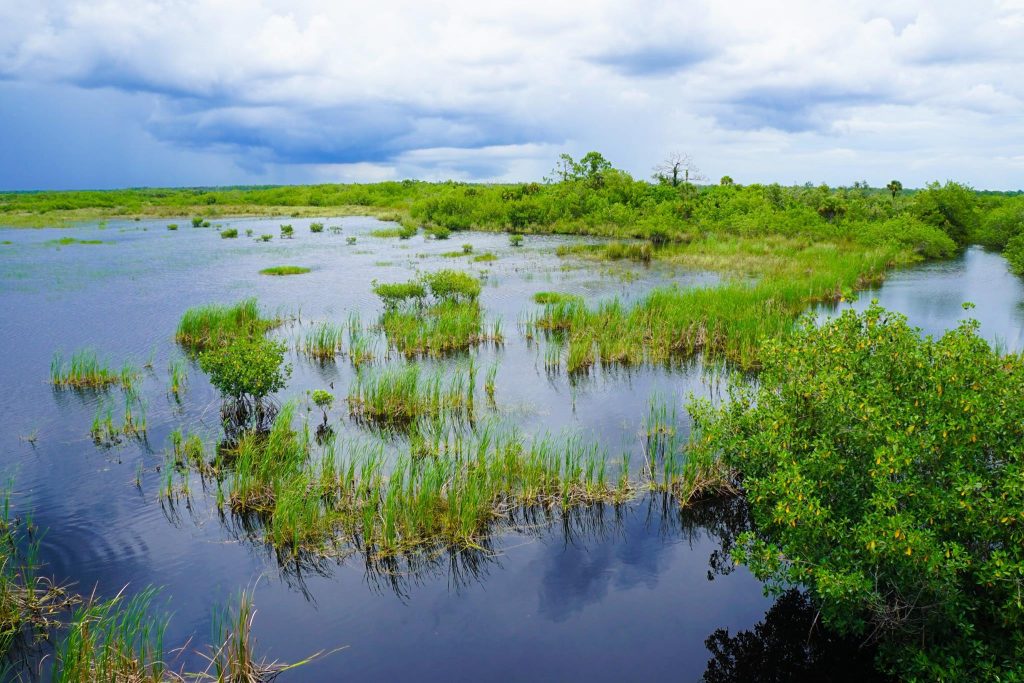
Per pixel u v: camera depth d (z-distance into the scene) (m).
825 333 10.32
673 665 8.50
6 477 13.50
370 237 67.06
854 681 8.17
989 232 56.09
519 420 16.50
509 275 39.88
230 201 138.00
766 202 68.06
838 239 52.34
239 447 14.46
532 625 9.29
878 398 8.72
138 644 8.64
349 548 10.97
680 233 60.66
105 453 14.64
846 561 7.65
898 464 7.36
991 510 6.98
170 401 17.91
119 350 23.02
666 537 11.50
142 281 37.75
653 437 15.34
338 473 13.31
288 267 41.72
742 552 8.51
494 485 12.34
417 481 12.77
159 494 12.70
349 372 20.61
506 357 22.39
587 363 21.61
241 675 8.09
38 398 18.14
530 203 74.44
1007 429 7.89
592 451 14.50
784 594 9.95
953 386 8.45
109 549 10.96
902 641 7.85
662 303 26.75
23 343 23.92
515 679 8.24
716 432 11.23
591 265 44.22
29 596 9.33
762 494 8.85
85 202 113.19
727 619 9.41
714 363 21.06
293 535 10.95
